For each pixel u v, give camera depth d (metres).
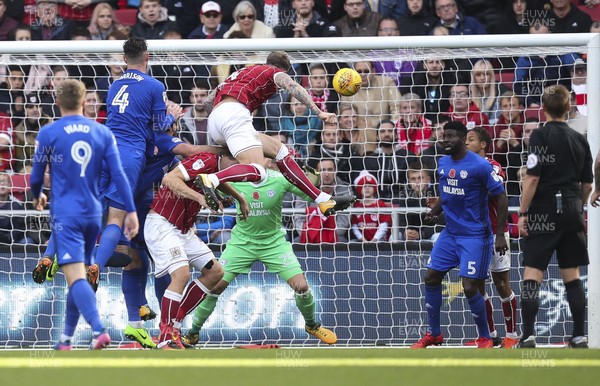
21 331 31.77
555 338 31.78
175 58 32.41
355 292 32.06
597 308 29.23
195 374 18.00
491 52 31.77
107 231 26.95
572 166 27.42
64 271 22.02
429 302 29.61
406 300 31.97
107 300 31.86
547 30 42.59
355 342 31.98
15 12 43.69
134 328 28.27
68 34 43.31
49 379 17.22
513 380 17.36
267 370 18.73
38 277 26.31
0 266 31.92
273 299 31.78
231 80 27.56
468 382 17.02
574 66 36.50
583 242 27.55
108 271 31.97
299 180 28.30
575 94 36.56
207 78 38.72
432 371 18.59
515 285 32.34
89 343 31.56
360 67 38.25
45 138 22.00
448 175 28.64
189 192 26.48
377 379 17.33
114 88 27.59
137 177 27.12
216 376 17.70
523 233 29.55
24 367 19.25
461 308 32.16
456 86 37.75
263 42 30.50
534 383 17.00
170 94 39.44
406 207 33.88
